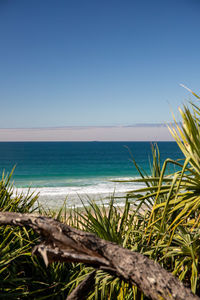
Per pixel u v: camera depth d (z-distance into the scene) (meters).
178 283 1.55
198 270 2.44
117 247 1.73
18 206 3.77
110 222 3.01
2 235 2.92
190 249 2.25
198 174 2.06
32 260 2.71
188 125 2.16
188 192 2.05
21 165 75.06
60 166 72.94
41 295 2.74
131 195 2.85
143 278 1.56
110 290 2.34
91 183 35.12
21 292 2.42
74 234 1.75
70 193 23.64
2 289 2.32
